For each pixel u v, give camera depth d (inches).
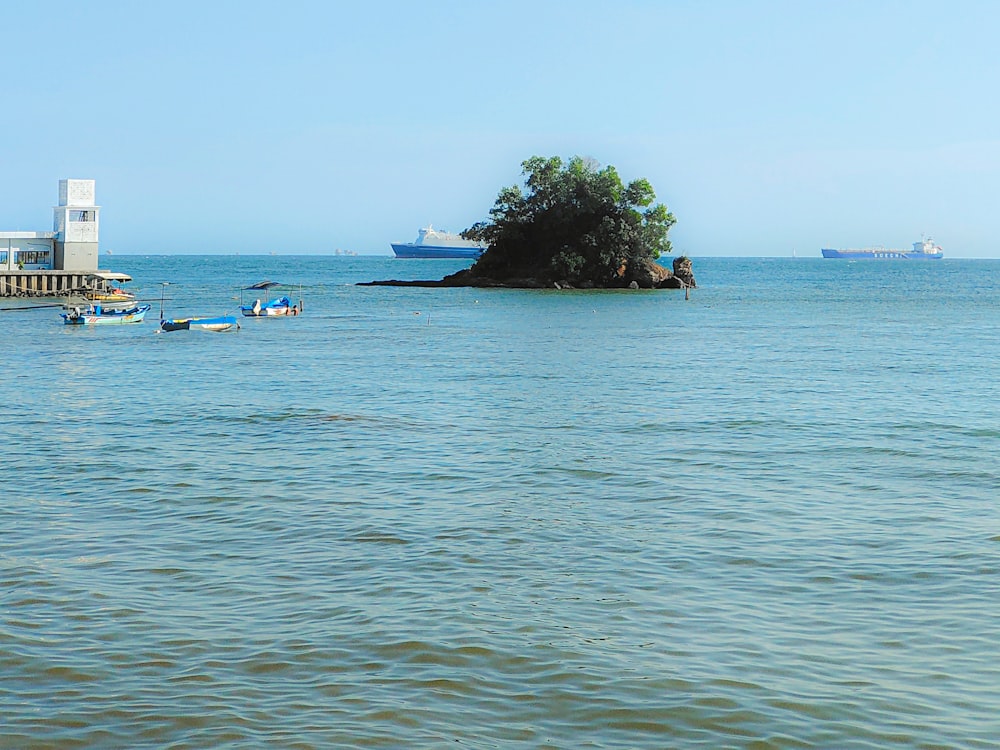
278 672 552.4
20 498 935.7
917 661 570.3
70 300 4180.6
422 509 901.2
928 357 2276.1
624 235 5639.8
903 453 1146.0
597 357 2281.0
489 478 1025.5
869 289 6688.0
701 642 596.1
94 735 482.6
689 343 2652.6
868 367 2063.2
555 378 1872.5
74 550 771.4
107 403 1544.0
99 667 556.7
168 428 1314.0
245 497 943.0
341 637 600.4
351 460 1112.2
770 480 1014.4
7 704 512.4
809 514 882.8
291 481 1009.5
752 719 502.6
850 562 746.2
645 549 780.0
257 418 1390.3
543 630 613.0
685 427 1320.1
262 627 615.8
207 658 569.6
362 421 1366.9
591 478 1025.5
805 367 2064.5
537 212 5841.5
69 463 1091.3
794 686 538.3
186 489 973.2
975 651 584.1
